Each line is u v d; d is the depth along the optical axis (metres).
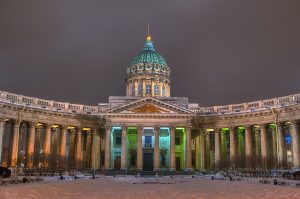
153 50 122.25
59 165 72.94
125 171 81.19
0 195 29.62
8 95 73.69
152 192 34.59
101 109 90.00
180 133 93.31
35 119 77.81
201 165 86.38
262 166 71.31
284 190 35.22
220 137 87.12
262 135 78.19
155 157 84.69
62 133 82.75
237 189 37.59
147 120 86.38
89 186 42.31
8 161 73.56
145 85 113.25
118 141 92.88
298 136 71.44
